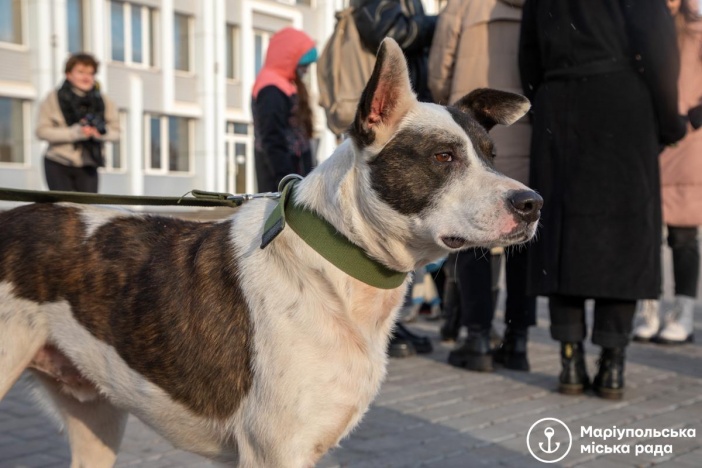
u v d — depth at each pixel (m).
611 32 4.66
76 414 3.26
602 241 4.67
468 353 5.67
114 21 20.64
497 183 2.65
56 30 18.69
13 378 2.97
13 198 3.03
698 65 5.86
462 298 5.70
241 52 23.22
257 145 5.90
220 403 2.72
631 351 6.39
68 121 6.68
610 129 4.67
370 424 4.39
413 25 5.85
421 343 6.23
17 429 4.29
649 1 4.53
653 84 4.59
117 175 20.69
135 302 2.85
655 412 4.69
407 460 3.85
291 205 2.79
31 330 2.96
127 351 2.85
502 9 5.38
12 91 18.14
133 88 20.84
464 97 3.27
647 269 4.65
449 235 2.66
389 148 2.71
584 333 5.05
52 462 3.81
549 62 4.90
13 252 2.97
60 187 6.73
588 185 4.71
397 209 2.69
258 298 2.67
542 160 4.90
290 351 2.59
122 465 3.75
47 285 2.95
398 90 2.74
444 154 2.70
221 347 2.70
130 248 2.95
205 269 2.80
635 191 4.64
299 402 2.58
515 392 5.11
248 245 2.78
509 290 5.70
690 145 6.28
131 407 2.93
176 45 22.08
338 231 2.69
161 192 21.77
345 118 5.89
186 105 22.16
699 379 5.48
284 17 24.00
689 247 6.58
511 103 3.26
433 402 4.84
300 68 5.96
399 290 2.81
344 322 2.65
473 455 3.93
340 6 24.39
